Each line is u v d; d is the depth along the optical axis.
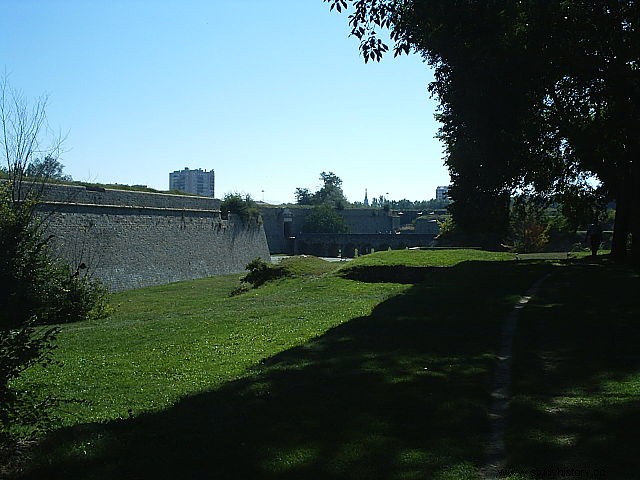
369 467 4.69
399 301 14.15
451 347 8.84
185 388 9.05
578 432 5.37
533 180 26.70
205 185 154.00
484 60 17.88
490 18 16.69
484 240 48.19
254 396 6.89
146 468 4.88
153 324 16.34
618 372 7.25
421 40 17.02
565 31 17.61
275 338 12.38
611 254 24.64
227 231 52.94
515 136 21.98
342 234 88.19
